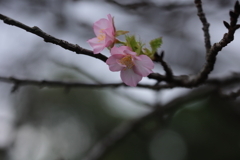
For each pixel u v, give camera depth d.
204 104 8.28
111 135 4.13
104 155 3.99
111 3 4.10
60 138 11.09
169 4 4.11
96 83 2.97
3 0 4.50
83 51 1.82
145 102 4.12
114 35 2.03
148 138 4.38
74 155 11.53
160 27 4.84
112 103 13.56
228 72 3.61
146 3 4.10
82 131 12.53
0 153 4.71
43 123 9.68
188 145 9.05
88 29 4.48
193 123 8.87
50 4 4.51
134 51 1.96
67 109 12.19
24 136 5.78
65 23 4.54
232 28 1.73
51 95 11.57
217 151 8.37
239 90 3.00
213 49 2.03
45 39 1.67
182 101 4.07
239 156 7.99
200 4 2.38
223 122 7.95
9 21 1.57
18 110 7.09
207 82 3.42
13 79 2.79
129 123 4.17
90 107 13.04
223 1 4.15
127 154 10.52
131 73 2.02
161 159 9.94
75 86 2.94
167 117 4.11
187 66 5.71
